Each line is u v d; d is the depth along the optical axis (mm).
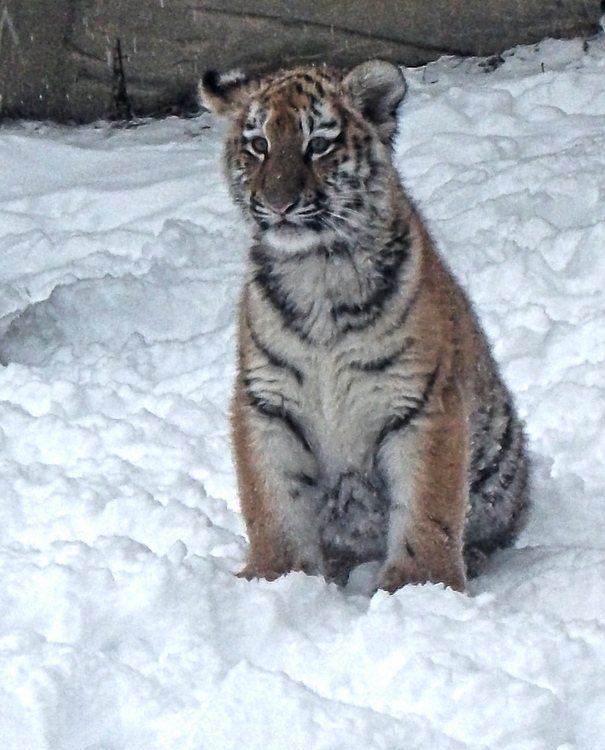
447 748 5258
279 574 7246
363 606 6770
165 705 5723
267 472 7242
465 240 12172
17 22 16875
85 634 6406
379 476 7301
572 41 16766
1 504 8219
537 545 8039
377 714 5441
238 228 13523
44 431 9406
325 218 6906
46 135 17000
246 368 7195
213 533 7727
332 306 6934
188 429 9695
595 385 9648
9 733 5586
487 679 5582
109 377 10734
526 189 12844
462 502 7148
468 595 6762
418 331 6949
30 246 13875
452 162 14172
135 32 17141
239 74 7609
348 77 7258
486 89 15672
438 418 7020
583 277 11227
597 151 13609
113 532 7793
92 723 5691
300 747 5301
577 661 5789
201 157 15656
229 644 6219
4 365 11266
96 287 12258
